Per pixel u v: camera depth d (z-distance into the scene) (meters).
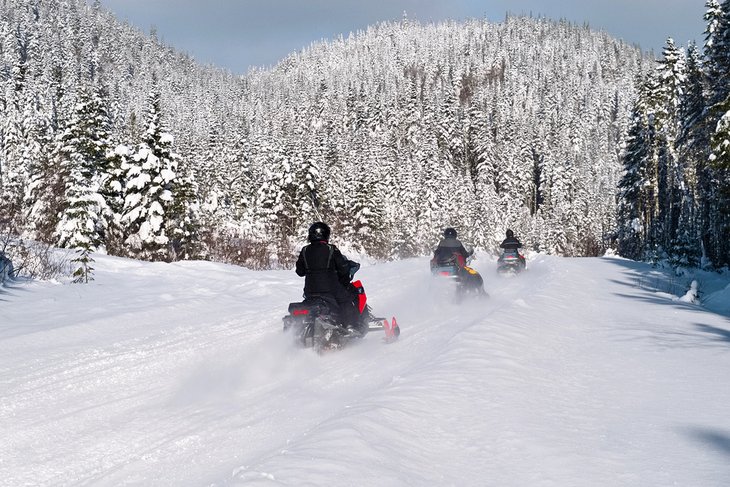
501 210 89.06
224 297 12.04
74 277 13.98
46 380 5.95
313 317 7.10
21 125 51.88
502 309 9.42
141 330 8.63
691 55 42.69
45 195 29.31
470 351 6.25
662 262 23.44
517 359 6.11
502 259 18.00
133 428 4.54
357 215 50.75
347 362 6.73
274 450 3.76
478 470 3.30
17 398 5.35
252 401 5.16
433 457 3.48
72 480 3.63
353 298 7.64
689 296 13.33
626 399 4.86
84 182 20.09
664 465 3.40
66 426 4.61
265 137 70.12
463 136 113.31
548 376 5.56
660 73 44.75
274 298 12.18
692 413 4.45
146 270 16.25
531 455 3.54
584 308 10.81
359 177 51.53
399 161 82.94
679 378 5.57
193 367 6.54
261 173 60.28
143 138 26.91
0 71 82.88
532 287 14.71
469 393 4.76
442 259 11.89
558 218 79.12
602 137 158.00
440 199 63.25
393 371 6.11
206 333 8.44
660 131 44.59
